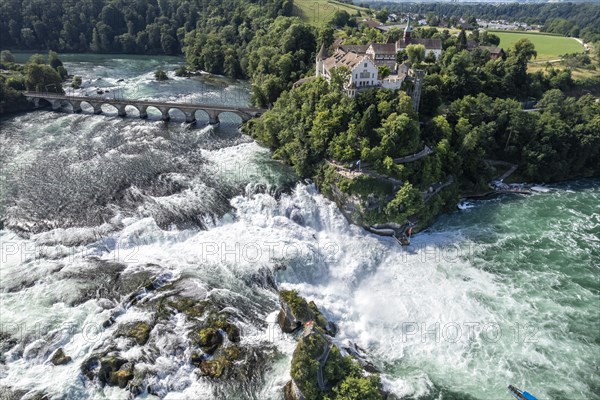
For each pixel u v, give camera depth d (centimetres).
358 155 10756
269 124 12838
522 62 16150
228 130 14988
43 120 15288
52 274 7988
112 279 7950
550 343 7431
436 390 6600
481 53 17262
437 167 10988
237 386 6303
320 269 8919
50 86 17000
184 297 7662
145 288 7712
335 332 7525
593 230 10656
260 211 10200
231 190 10744
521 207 11712
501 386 6688
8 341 6650
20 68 19200
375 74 11856
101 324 6994
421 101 12431
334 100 11650
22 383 6119
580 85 17512
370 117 10775
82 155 12269
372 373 6731
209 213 9850
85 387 6131
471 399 6475
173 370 6400
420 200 10050
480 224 10819
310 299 8188
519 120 13288
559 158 13462
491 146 13412
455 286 8694
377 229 10100
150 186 10725
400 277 8994
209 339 6794
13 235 8888
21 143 13062
